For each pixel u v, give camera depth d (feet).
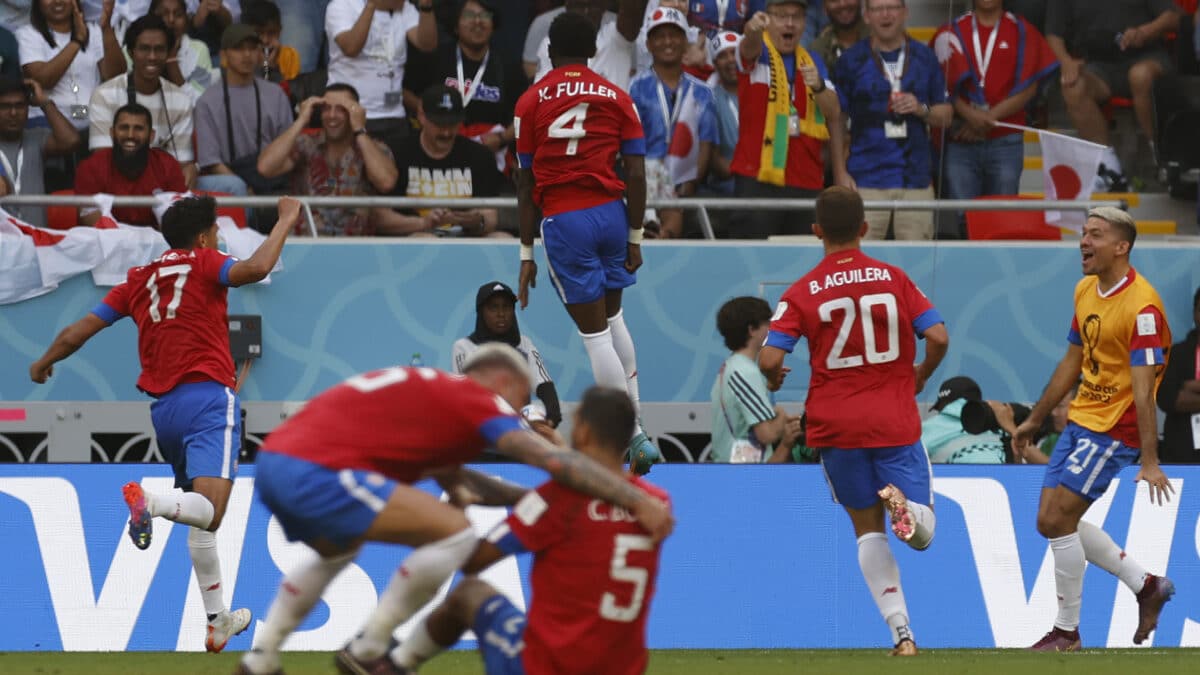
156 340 79.61
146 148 118.11
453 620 49.21
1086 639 96.32
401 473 50.29
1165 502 98.43
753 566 94.94
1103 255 84.79
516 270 119.85
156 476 94.22
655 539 45.88
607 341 84.79
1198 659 81.05
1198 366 116.88
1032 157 134.82
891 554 79.36
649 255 120.47
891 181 126.82
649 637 93.30
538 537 46.21
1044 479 89.86
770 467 96.27
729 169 126.62
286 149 121.49
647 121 123.03
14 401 115.65
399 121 129.49
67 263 114.83
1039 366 124.77
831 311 76.64
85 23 127.75
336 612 92.27
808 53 125.18
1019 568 96.89
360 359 119.03
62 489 93.45
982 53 130.62
